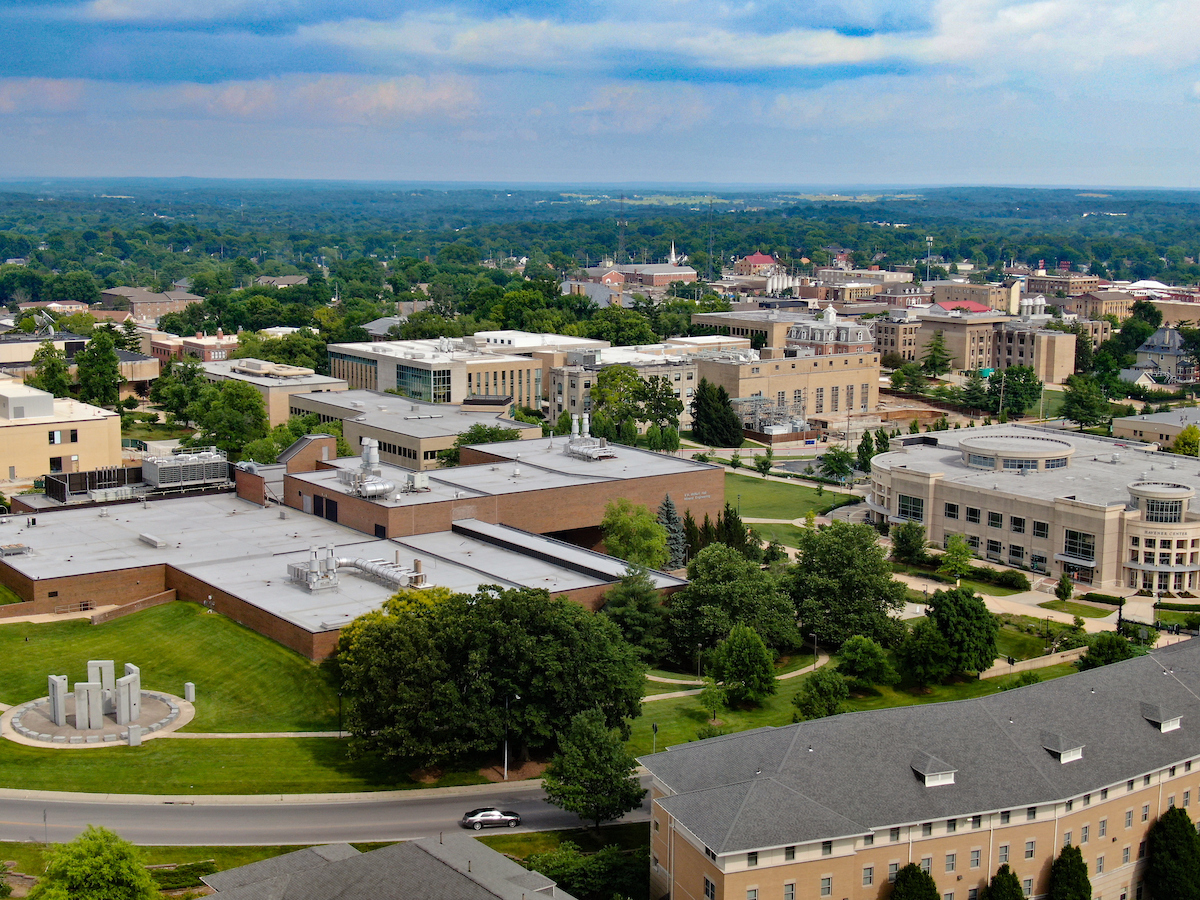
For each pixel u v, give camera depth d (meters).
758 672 148.25
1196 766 118.38
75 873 92.75
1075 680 120.81
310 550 178.00
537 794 124.75
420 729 123.81
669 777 105.81
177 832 111.38
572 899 93.69
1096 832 111.56
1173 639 173.62
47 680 142.00
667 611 162.50
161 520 194.25
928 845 103.56
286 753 129.00
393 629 128.12
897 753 107.19
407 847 97.19
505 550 180.00
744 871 96.38
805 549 174.62
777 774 103.62
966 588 163.25
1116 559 199.88
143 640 155.12
